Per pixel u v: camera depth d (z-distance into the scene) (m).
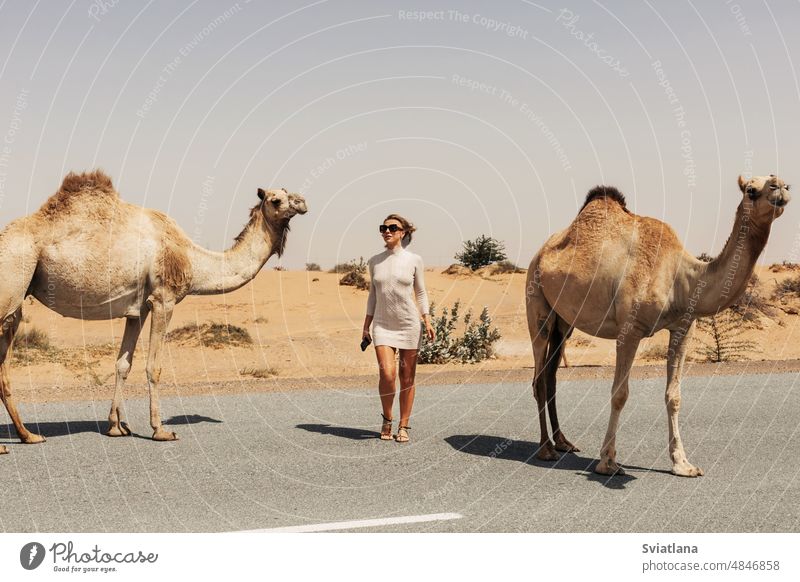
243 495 6.91
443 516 6.33
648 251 7.50
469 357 19.47
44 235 8.68
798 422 10.21
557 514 6.36
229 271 9.80
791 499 6.70
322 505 6.64
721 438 9.29
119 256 8.95
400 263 9.16
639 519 6.21
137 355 20.08
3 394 8.68
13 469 7.66
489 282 37.62
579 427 10.04
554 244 8.56
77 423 10.00
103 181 9.09
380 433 9.58
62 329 24.48
